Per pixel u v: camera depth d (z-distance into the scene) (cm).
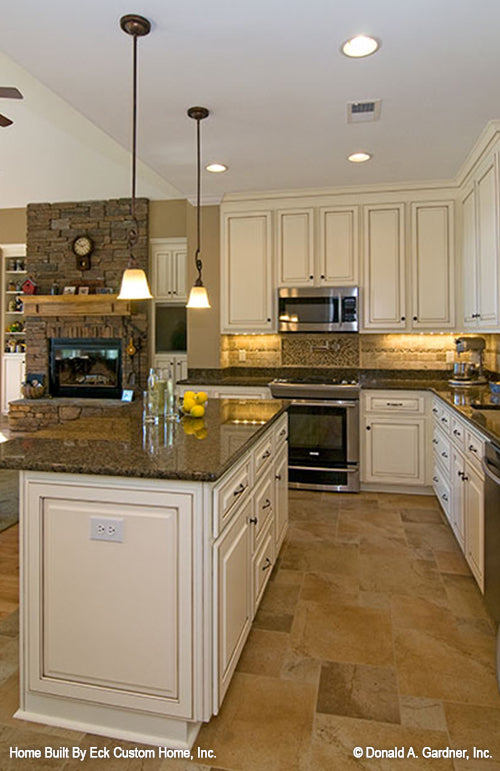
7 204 655
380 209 433
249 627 206
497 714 172
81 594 163
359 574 277
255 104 277
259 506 224
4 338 725
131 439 201
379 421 418
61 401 633
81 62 234
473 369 423
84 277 630
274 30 210
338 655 206
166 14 198
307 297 443
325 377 488
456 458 304
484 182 338
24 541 166
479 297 357
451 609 241
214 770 150
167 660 158
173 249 613
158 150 347
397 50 225
